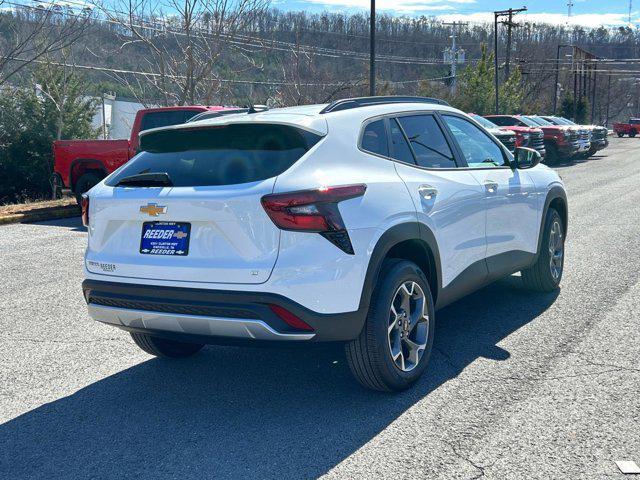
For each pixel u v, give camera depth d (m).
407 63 78.62
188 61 22.06
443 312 6.15
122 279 4.12
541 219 6.26
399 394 4.32
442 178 4.82
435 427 3.82
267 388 4.52
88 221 4.39
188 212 3.90
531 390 4.29
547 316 5.89
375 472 3.35
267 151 3.99
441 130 5.15
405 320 4.35
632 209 12.57
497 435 3.69
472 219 5.07
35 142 27.34
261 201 3.75
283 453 3.59
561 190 6.69
